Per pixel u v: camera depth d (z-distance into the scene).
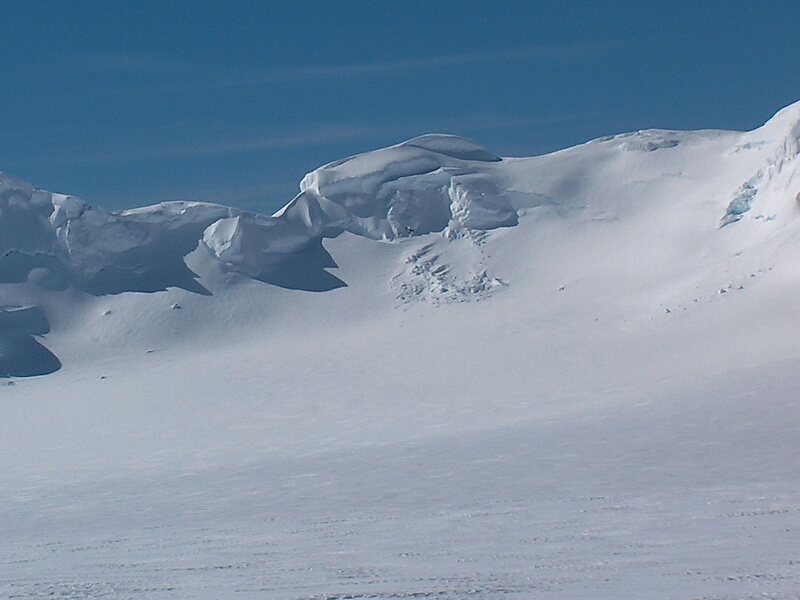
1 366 128.75
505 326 119.62
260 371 110.12
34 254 150.62
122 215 161.50
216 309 144.38
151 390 105.94
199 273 152.25
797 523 23.47
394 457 48.41
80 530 33.09
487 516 28.31
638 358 93.81
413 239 160.62
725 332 96.00
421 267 150.88
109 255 153.62
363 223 164.38
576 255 144.88
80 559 24.91
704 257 129.00
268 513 33.66
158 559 23.92
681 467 37.06
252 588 18.81
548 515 27.61
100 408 98.50
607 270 137.00
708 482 32.97
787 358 76.50
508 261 148.00
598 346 102.38
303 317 141.75
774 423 46.41
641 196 157.50
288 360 115.06
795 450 39.12
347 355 114.56
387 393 92.06
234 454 64.06
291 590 18.25
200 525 31.52
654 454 41.00
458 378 96.19
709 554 19.88
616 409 60.97
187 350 133.62
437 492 35.72
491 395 84.88
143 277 151.38
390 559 21.72
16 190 154.62
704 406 55.31
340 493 37.75
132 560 24.05
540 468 39.91
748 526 23.33
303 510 33.81
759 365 72.75
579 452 43.59
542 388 85.19
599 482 34.78
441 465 43.66
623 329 107.94
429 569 20.02
